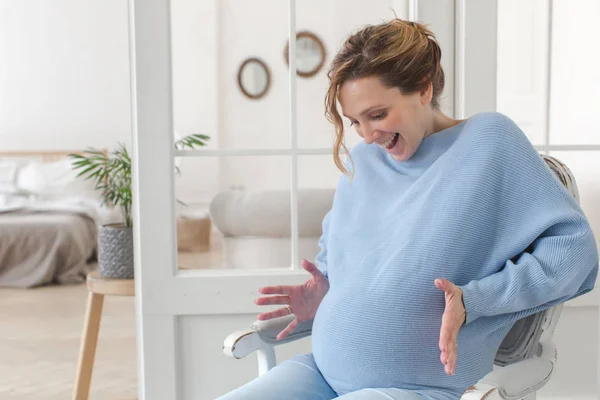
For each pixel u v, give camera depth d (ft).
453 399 4.34
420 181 4.57
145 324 6.92
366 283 4.47
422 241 4.36
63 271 17.99
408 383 4.36
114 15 23.21
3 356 11.87
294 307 5.00
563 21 7.13
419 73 4.37
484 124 4.43
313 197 7.16
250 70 7.03
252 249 7.14
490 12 6.91
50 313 14.82
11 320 14.25
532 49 7.11
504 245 4.33
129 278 8.57
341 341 4.48
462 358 4.33
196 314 6.96
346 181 5.08
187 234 7.06
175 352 6.95
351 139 7.14
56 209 19.52
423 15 6.97
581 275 4.19
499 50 7.08
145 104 6.79
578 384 7.20
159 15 6.73
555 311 4.50
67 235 17.87
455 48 7.01
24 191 20.72
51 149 23.41
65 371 11.02
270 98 7.07
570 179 4.61
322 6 7.04
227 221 7.11
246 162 7.08
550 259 4.15
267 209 7.11
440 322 4.30
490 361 4.50
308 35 7.05
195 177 7.02
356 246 4.74
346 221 4.96
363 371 4.42
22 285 17.40
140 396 7.07
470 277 4.34
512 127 4.42
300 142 7.14
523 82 7.16
